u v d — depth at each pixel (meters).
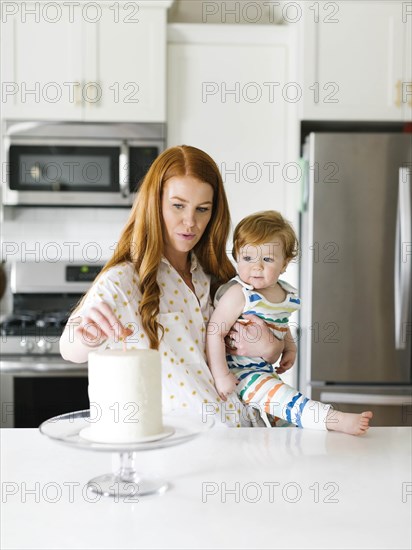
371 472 1.09
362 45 3.16
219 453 1.19
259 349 1.55
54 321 3.20
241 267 1.58
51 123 3.23
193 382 1.46
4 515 0.90
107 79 3.23
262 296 1.56
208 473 1.08
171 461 1.14
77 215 3.58
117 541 0.82
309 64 3.14
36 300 3.46
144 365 0.99
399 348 2.97
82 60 3.22
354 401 2.95
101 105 3.23
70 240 3.58
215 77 3.29
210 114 3.30
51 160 3.24
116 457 1.16
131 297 1.41
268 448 1.22
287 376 3.23
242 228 1.59
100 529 0.86
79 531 0.85
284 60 3.30
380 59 3.17
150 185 1.44
